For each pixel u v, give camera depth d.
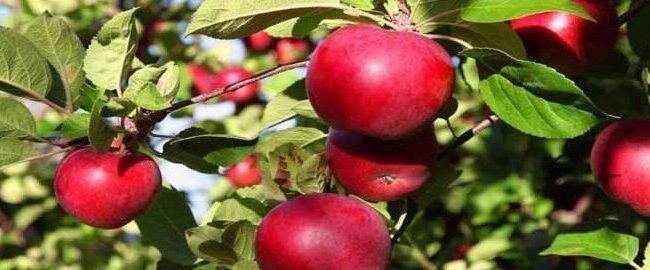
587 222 1.27
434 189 1.24
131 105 1.16
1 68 1.17
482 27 1.15
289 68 1.21
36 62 1.18
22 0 2.30
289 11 1.14
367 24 1.13
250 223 1.16
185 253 1.29
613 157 1.19
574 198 1.70
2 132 1.19
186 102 1.20
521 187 1.72
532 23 1.21
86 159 1.20
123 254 2.59
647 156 1.18
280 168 1.19
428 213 1.81
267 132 1.74
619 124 1.21
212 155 1.23
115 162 1.19
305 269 1.12
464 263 1.68
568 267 1.61
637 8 1.26
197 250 1.18
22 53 1.17
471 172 1.77
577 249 1.24
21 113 1.19
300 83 1.31
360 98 1.08
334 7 1.14
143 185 1.20
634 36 1.34
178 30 2.19
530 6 1.10
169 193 1.30
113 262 2.59
